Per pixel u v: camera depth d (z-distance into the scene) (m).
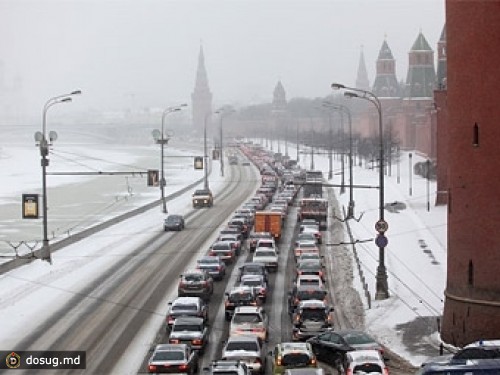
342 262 71.88
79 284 62.88
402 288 59.97
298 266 63.88
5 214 133.50
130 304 55.69
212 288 59.81
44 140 73.62
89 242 85.69
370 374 33.97
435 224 92.81
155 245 83.25
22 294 58.91
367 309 53.91
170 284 62.50
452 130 45.66
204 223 101.69
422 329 48.44
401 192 130.75
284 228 97.31
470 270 44.59
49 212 135.50
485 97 43.75
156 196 162.12
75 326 49.47
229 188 157.38
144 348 44.16
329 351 40.41
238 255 77.81
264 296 56.44
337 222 100.00
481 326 44.03
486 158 43.78
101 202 152.25
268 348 44.12
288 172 172.38
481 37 43.81
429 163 145.12
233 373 33.09
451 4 45.44
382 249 57.12
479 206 44.12
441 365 32.44
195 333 42.78
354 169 184.50
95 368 40.25
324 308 45.78
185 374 36.38
